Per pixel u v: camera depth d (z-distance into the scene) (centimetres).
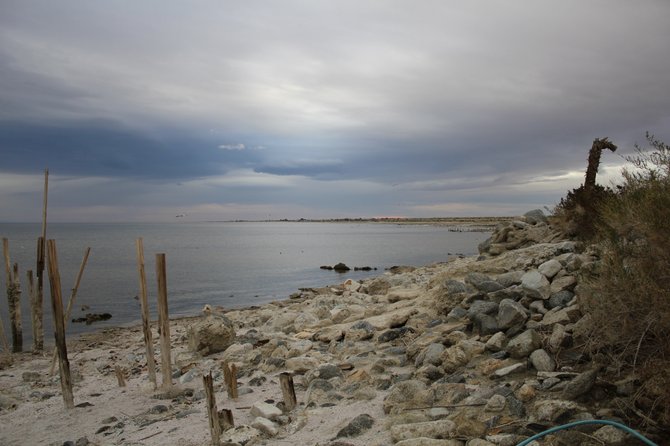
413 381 727
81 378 1256
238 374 1060
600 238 922
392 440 578
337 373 902
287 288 3334
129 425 848
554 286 902
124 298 2967
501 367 725
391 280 1958
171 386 1053
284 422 723
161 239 11594
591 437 493
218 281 3709
